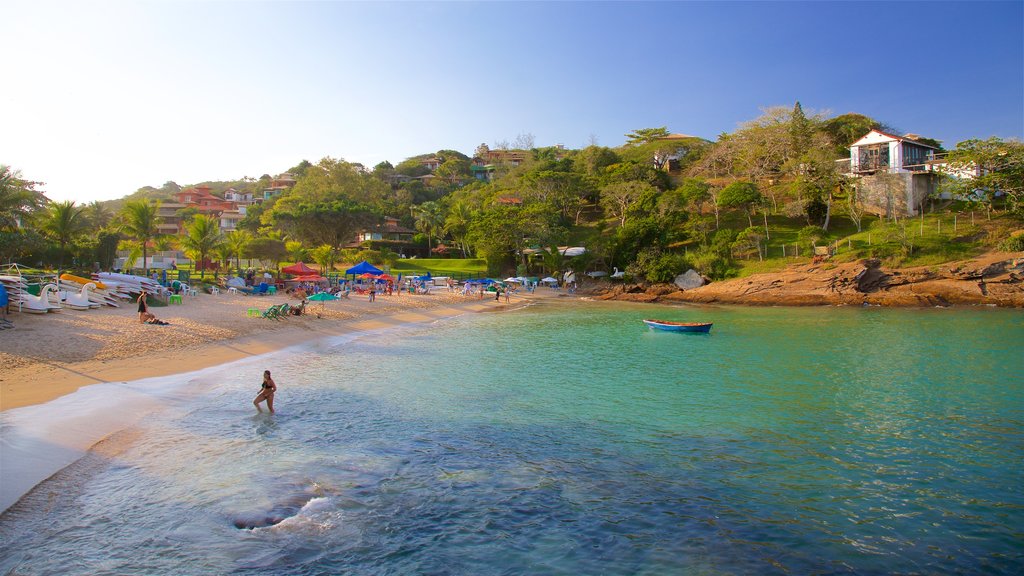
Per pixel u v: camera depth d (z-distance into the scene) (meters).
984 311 46.09
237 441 13.74
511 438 14.83
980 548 9.50
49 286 29.86
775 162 84.38
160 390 17.66
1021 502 11.23
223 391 18.41
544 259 80.12
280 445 13.62
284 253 67.88
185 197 128.38
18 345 20.80
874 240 59.72
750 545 9.52
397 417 16.42
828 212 69.31
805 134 82.44
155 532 9.20
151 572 8.09
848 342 31.47
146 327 26.50
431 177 150.12
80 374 18.41
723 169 95.06
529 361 25.89
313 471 12.12
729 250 67.12
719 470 12.80
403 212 110.75
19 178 46.88
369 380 21.19
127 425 14.22
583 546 9.40
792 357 27.06
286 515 10.05
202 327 28.45
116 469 11.57
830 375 22.92
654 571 8.68
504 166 141.38
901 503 11.16
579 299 63.94
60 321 25.92
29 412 14.12
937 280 51.59
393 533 9.64
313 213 84.94
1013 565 8.98
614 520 10.33
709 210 85.12
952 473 12.68
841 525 10.26
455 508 10.66
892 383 21.41
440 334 35.22
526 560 8.93
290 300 45.62
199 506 10.19
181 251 75.81
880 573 8.73
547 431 15.48
